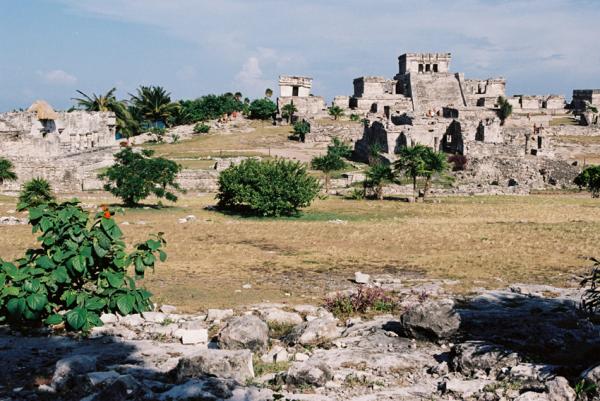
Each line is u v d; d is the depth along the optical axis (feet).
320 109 400.88
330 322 46.96
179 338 45.91
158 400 30.25
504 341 44.55
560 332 45.65
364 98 408.26
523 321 49.14
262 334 42.39
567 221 141.90
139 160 162.50
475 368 38.34
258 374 37.55
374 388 35.58
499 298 63.10
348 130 321.32
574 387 33.09
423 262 90.12
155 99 372.99
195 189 215.51
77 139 275.59
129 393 29.96
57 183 199.82
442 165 195.52
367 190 207.92
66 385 32.48
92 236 41.81
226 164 230.89
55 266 41.39
